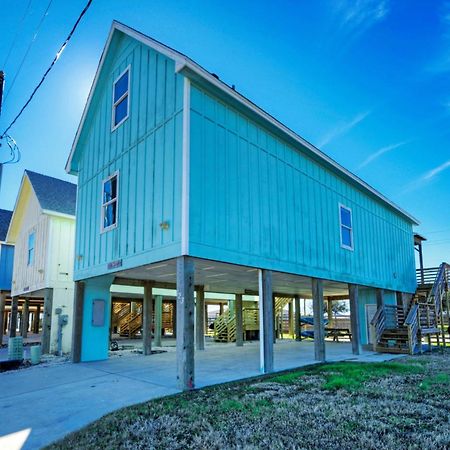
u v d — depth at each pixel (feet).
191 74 23.80
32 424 16.19
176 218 23.25
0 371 30.40
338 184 41.16
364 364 30.55
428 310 45.27
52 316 43.55
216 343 57.16
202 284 45.39
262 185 29.48
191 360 21.84
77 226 36.50
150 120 27.32
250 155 28.68
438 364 30.63
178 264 22.63
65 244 46.03
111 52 33.35
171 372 27.68
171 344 54.44
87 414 17.33
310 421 15.29
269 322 27.99
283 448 12.51
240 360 34.14
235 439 13.43
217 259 24.18
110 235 30.55
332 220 38.83
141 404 18.31
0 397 21.06
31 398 20.63
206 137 24.80
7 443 14.11
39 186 49.37
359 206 45.19
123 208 29.25
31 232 51.13
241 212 26.89
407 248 58.29
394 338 40.96
